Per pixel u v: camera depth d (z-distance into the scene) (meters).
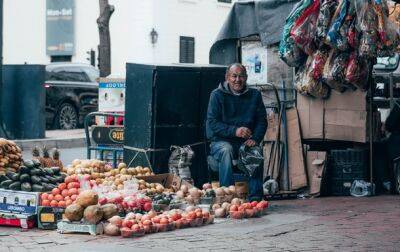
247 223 10.59
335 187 13.75
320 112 13.75
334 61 13.23
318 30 12.96
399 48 12.94
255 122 12.05
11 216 10.21
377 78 15.72
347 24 12.84
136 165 12.75
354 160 13.63
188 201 11.12
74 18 43.38
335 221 10.75
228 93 11.97
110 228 9.67
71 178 10.42
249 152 11.61
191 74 12.80
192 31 42.69
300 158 13.73
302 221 10.75
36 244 9.16
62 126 27.70
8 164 11.07
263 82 14.98
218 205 11.12
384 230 10.07
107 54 29.31
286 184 13.77
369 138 13.59
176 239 9.45
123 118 13.87
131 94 12.87
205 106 12.99
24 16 45.00
